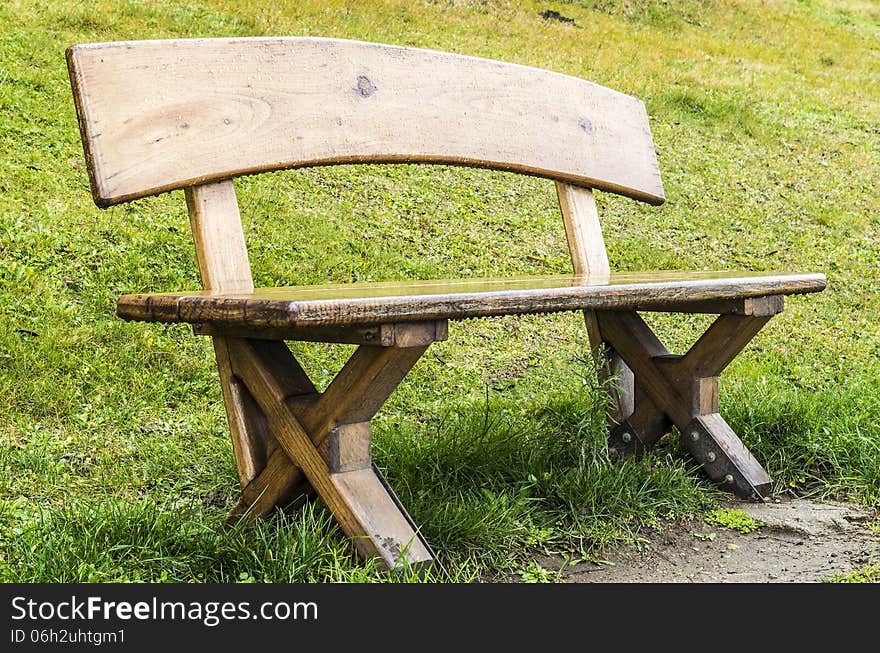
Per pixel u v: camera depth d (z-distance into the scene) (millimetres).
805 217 8617
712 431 3211
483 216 7316
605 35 15914
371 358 2068
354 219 6637
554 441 3178
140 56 2344
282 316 1698
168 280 5012
